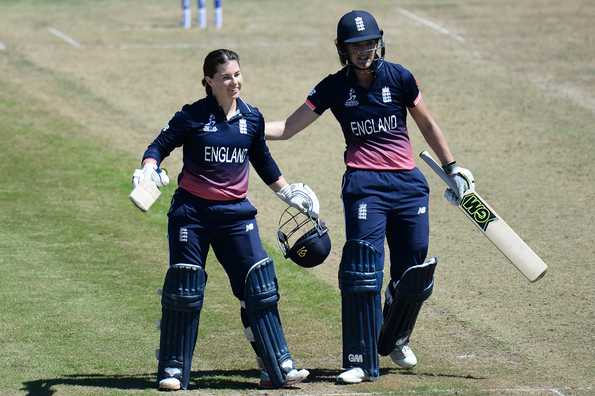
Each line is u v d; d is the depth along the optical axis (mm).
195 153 28141
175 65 71375
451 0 88812
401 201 29453
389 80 29203
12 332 34625
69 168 53312
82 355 32688
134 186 27609
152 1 92062
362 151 29516
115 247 43531
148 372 31203
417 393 27891
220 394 28094
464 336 34656
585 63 70875
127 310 36938
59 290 38719
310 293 38812
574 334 34656
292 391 28453
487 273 40594
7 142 56656
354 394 27875
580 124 59844
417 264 29828
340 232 45625
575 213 47125
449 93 65375
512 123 60031
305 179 52188
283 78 68188
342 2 89562
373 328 29312
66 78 68500
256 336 28641
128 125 60125
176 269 28250
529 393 28188
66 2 91625
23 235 44688
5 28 81500
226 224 28328
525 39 76438
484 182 51312
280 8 88125
